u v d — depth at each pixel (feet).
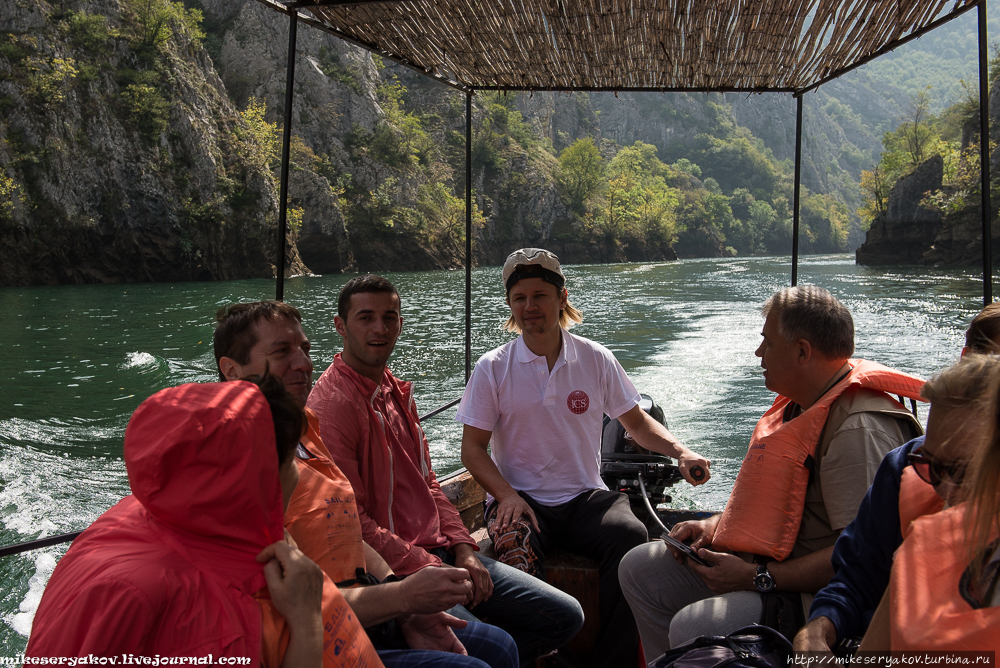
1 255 130.31
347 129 231.91
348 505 5.39
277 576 3.44
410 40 11.30
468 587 5.49
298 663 3.40
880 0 9.20
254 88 221.87
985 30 8.55
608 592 8.01
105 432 30.53
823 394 6.23
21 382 41.73
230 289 121.90
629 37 11.26
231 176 166.50
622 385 8.94
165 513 3.30
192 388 3.54
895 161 245.24
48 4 152.46
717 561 6.23
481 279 148.87
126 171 147.02
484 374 8.67
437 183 250.78
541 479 8.57
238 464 3.35
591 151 309.83
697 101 589.32
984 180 8.64
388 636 6.02
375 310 6.99
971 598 3.10
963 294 85.15
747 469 6.37
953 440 3.61
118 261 145.07
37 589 16.06
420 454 7.64
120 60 156.66
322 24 10.05
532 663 8.02
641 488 8.66
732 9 10.25
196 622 3.17
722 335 53.06
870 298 82.99
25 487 23.22
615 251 296.71
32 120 138.51
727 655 4.94
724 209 455.63
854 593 4.86
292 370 5.93
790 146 637.30
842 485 5.74
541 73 12.87
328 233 194.80
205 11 232.53
